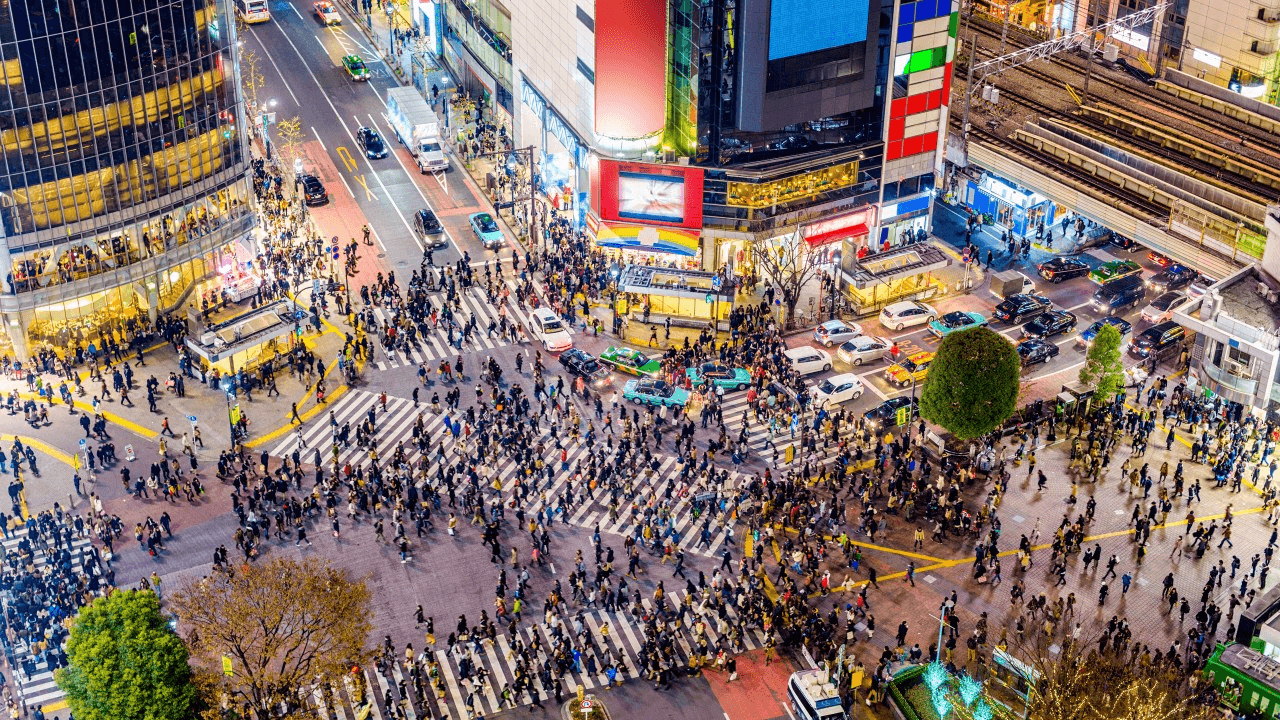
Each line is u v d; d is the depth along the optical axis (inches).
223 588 2908.5
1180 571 3484.3
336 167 5728.3
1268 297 4089.6
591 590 3385.8
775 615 3277.6
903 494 3742.6
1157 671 3006.9
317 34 7017.7
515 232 5226.4
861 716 3078.2
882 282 4603.8
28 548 3467.0
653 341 4471.0
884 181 4847.4
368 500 3676.2
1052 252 5044.3
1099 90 5620.1
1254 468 3841.0
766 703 3093.0
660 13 4466.0
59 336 4404.5
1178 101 5482.3
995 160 5103.3
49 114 4089.6
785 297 4598.9
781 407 4087.1
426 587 3427.7
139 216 4416.8
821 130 4680.1
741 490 3678.6
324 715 3056.1
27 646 3225.9
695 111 4505.4
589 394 4195.4
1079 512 3695.9
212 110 4530.0
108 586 3371.1
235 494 3619.6
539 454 3873.0
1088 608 3361.2
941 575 3472.0
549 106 5226.4
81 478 3831.2
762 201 4601.4
